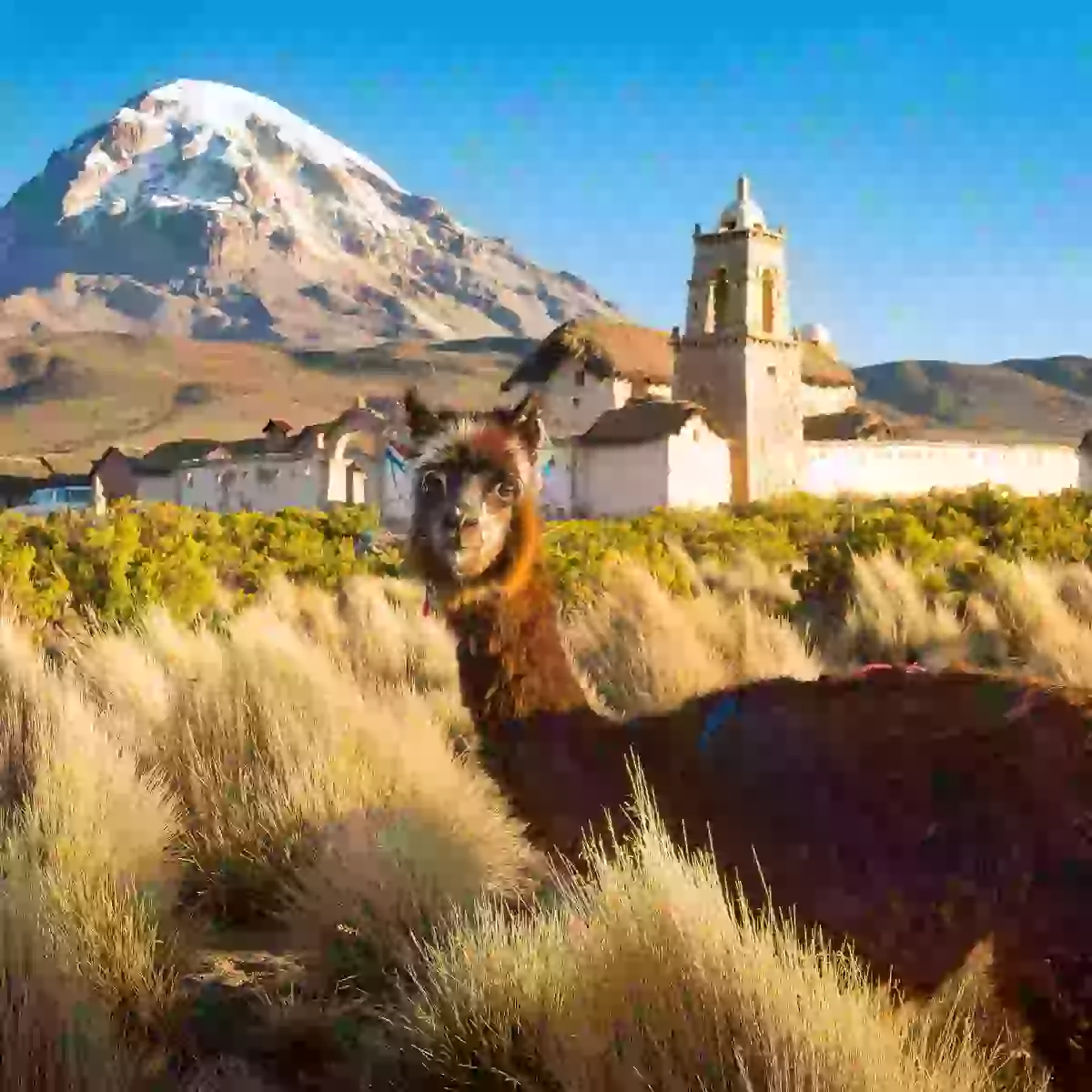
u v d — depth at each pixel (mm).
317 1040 5844
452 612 5824
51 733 8766
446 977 5535
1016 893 4480
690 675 11852
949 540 22000
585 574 18375
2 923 5570
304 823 7730
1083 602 16203
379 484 75125
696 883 5031
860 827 4852
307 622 16000
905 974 4715
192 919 7145
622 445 72938
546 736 5652
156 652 11336
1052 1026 4414
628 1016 4945
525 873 7625
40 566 16625
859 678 5250
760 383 77125
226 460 81562
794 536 30125
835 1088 4453
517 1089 5094
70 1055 5148
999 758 4684
